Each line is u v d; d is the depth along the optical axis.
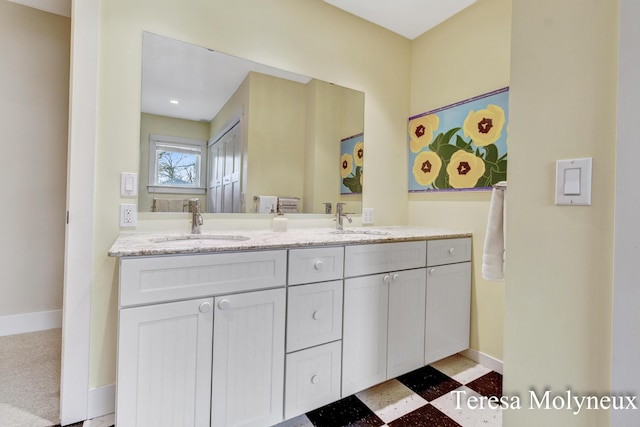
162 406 1.09
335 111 2.11
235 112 1.78
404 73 2.40
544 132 0.71
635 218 0.56
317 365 1.39
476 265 1.97
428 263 1.78
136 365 1.06
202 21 1.66
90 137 1.37
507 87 1.81
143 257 1.06
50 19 2.24
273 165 1.92
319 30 2.03
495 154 1.86
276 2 1.88
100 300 1.41
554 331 0.69
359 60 2.19
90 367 1.39
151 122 1.55
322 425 1.38
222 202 1.77
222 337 1.18
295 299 1.33
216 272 1.17
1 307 2.13
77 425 1.34
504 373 0.79
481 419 1.42
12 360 1.82
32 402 1.45
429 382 1.74
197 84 1.67
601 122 0.62
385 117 2.32
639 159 0.56
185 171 1.65
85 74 1.37
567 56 0.68
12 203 2.15
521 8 0.76
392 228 2.23
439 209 2.20
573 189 0.66
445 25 2.18
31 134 2.19
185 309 1.12
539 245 0.72
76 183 1.35
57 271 2.29
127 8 1.47
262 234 1.68
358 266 1.51
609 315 0.61
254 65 1.82
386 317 1.60
